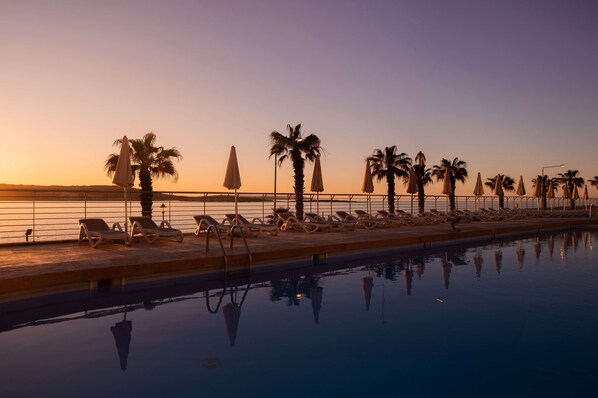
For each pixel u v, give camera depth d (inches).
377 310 220.7
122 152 401.7
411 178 789.2
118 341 171.2
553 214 1226.0
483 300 243.1
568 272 338.3
